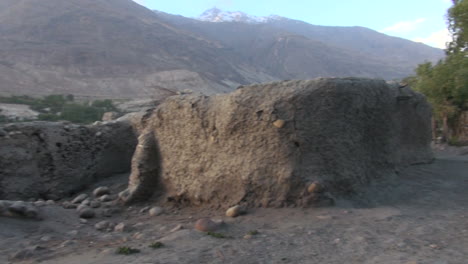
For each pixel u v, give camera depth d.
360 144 7.36
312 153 6.64
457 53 18.00
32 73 106.88
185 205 7.50
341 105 7.03
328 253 4.70
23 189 8.76
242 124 6.86
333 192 6.68
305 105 6.68
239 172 6.81
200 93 8.65
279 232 5.51
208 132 7.23
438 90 17.11
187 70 122.69
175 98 7.86
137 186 7.93
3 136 8.66
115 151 10.46
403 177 8.28
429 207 6.54
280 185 6.55
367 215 6.04
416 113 9.51
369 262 4.39
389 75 173.50
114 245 5.36
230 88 124.44
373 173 7.61
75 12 165.12
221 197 7.01
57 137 9.41
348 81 7.29
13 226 5.93
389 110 8.32
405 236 5.11
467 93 16.31
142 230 6.21
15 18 152.50
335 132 6.89
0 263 4.78
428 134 10.00
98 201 8.13
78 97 89.31
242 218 6.29
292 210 6.35
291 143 6.57
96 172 10.05
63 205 7.73
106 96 96.38
